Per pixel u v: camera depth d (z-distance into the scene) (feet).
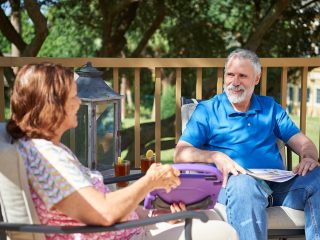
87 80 8.86
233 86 9.54
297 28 20.68
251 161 9.64
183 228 6.97
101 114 8.77
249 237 8.23
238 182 8.40
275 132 10.12
